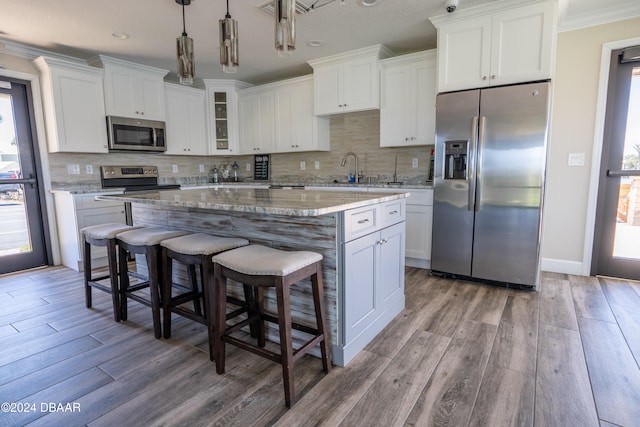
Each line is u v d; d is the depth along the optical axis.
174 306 2.15
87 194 3.66
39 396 1.61
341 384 1.67
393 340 2.09
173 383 1.70
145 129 4.35
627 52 2.91
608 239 3.19
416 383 1.67
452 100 3.00
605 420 1.41
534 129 2.69
